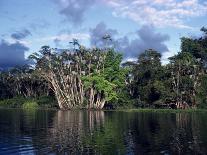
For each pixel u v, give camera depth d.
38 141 51.16
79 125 72.38
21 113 114.19
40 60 152.50
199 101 133.50
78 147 46.28
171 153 42.69
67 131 62.41
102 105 140.75
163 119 85.94
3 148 46.00
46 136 56.19
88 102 144.38
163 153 42.66
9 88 186.50
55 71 151.12
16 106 166.25
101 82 139.00
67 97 146.62
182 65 138.25
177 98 135.38
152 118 89.31
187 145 47.66
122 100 142.25
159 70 142.88
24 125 72.62
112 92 139.50
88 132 60.84
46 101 160.88
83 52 148.50
